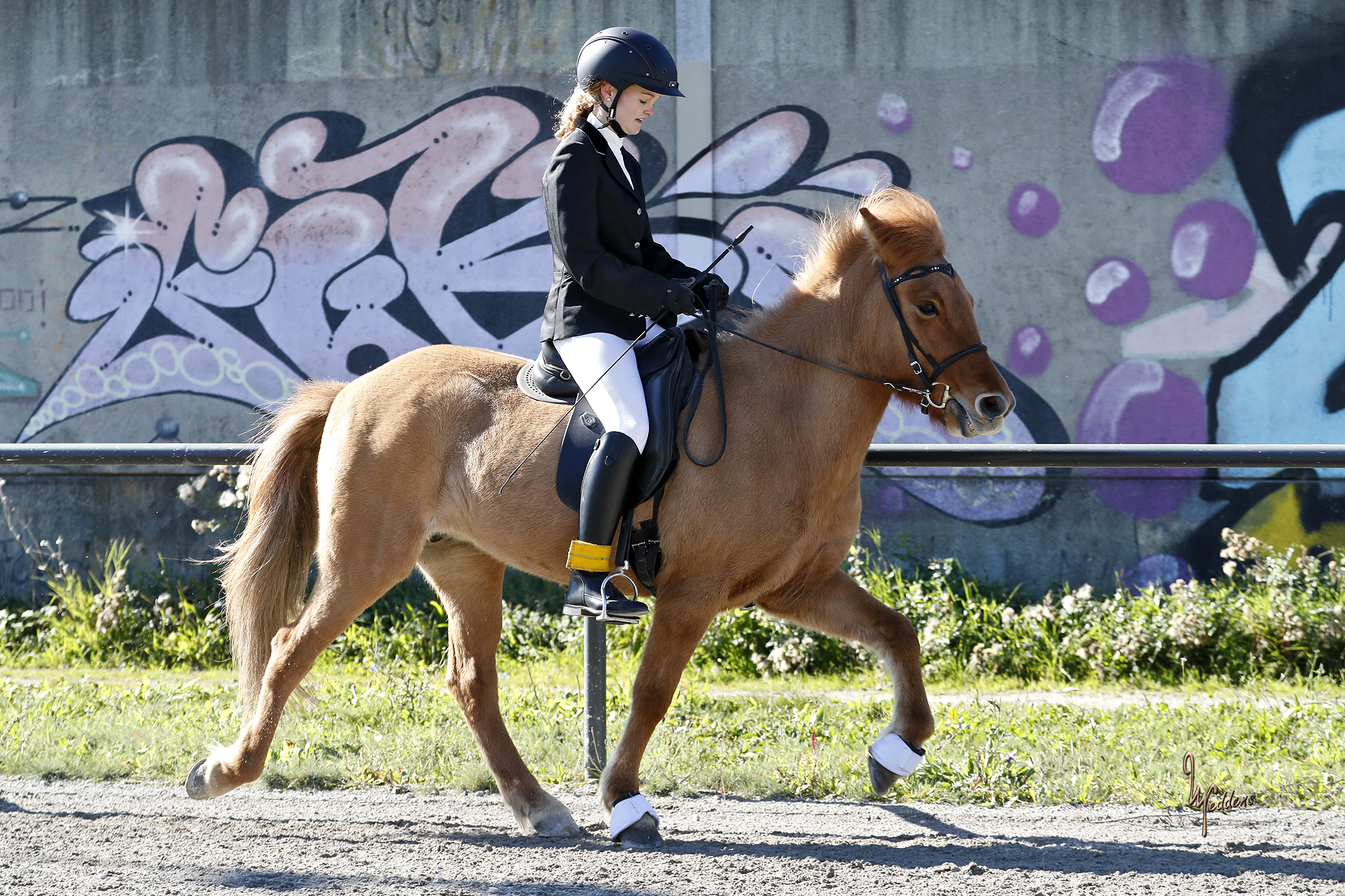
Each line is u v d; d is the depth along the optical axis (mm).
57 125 11273
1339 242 10156
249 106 11109
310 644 4262
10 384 11289
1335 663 7672
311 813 4508
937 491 10344
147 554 10797
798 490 3988
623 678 7301
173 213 11188
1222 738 5629
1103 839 4047
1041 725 5953
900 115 10547
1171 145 10320
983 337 10500
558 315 4176
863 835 4156
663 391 4039
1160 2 10312
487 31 10891
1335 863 3627
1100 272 10391
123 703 6625
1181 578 10102
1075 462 4785
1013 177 10453
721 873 3576
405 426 4289
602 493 3871
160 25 11188
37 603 10242
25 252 11320
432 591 9312
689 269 4445
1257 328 10250
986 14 10461
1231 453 4680
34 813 4473
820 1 10586
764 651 8250
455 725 5941
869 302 4039
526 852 3893
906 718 4012
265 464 4621
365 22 11000
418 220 10953
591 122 4176
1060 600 9359
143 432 11172
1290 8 10195
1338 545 9953
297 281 11062
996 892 3352
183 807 4609
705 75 10609
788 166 10641
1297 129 10195
